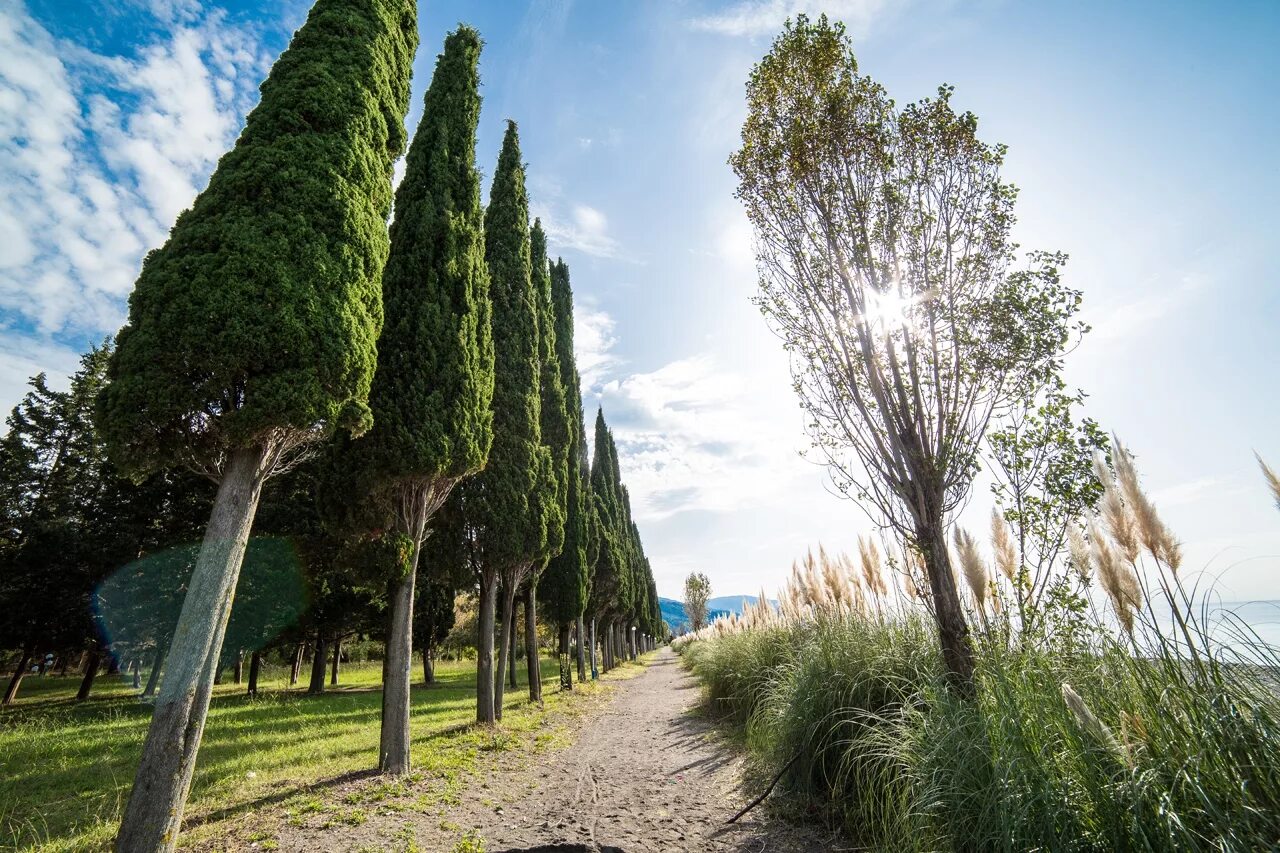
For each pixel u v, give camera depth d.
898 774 4.03
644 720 11.19
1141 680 3.27
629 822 4.88
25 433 18.30
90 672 17.67
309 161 5.28
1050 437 5.05
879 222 5.55
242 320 4.49
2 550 16.64
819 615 7.97
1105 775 2.88
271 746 8.71
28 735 9.59
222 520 4.48
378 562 7.26
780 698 6.43
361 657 44.69
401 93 6.93
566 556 20.12
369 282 5.63
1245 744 2.65
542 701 15.16
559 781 6.50
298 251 4.93
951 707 4.14
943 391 5.27
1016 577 4.91
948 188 5.55
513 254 13.34
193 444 4.69
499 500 11.42
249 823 4.89
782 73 6.09
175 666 4.10
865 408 5.43
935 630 5.73
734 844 4.29
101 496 17.55
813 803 4.96
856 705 5.23
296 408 4.60
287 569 16.88
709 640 15.85
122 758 7.80
